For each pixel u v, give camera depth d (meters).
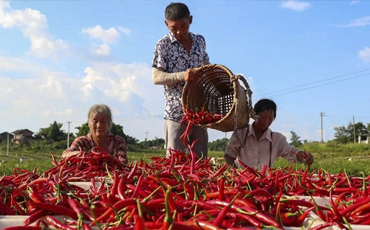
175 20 6.24
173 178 3.75
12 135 140.38
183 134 6.02
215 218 2.51
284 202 3.04
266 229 2.47
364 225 2.74
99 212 2.84
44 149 101.88
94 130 6.27
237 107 5.58
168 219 2.06
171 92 6.54
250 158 6.34
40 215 2.79
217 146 98.44
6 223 2.74
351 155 60.47
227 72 5.73
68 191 3.71
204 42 6.98
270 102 6.11
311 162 6.17
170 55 6.56
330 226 2.65
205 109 6.46
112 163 5.43
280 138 6.36
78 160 5.38
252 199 3.13
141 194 3.16
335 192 3.99
